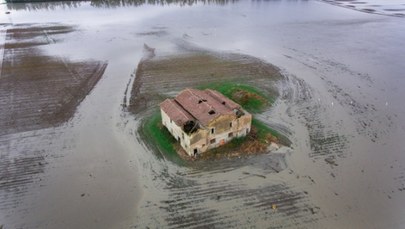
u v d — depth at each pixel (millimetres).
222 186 28078
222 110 32188
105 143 34000
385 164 31031
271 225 24344
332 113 39875
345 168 30406
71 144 33938
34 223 24797
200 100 34031
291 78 49969
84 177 29328
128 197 27156
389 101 43031
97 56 59375
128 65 55219
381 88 46750
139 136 35125
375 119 38719
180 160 31203
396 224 24703
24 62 55938
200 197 27000
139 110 40531
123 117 38938
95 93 44969
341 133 35844
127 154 32281
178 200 26734
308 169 30172
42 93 44938
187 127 30891
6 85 47250
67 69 53312
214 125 31031
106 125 37281
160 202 26594
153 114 39469
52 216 25422
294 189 27781
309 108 41000
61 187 28234
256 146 32875
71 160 31516
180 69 53469
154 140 34344
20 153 32469
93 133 35781
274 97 43719
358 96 44375
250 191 27547
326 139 34719
